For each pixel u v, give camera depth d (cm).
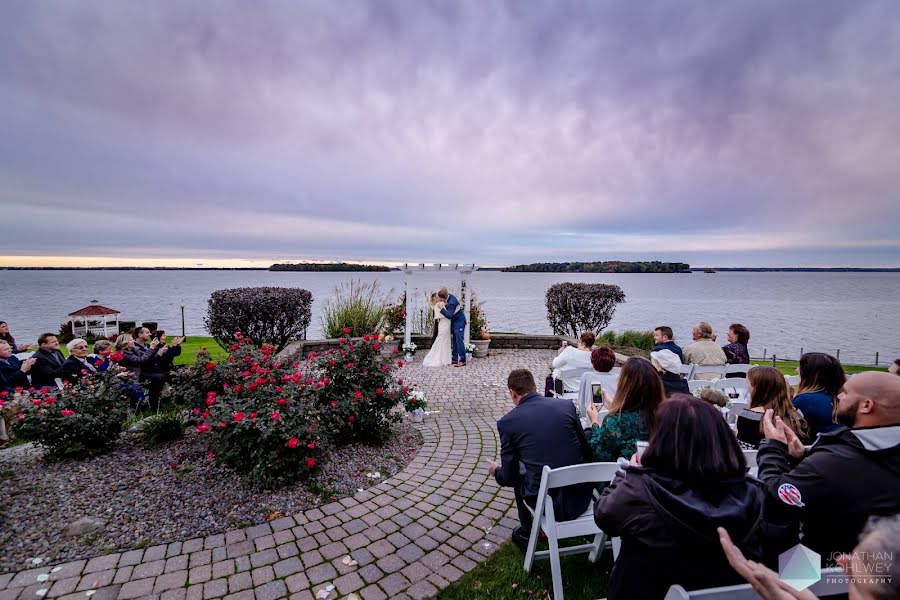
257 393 443
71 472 451
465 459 511
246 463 429
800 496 198
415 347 1119
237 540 343
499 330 2559
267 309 1028
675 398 176
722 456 161
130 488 419
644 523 166
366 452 519
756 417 348
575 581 302
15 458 493
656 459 169
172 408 684
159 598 280
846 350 2222
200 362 567
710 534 155
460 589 294
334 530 359
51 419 472
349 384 531
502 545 343
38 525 356
